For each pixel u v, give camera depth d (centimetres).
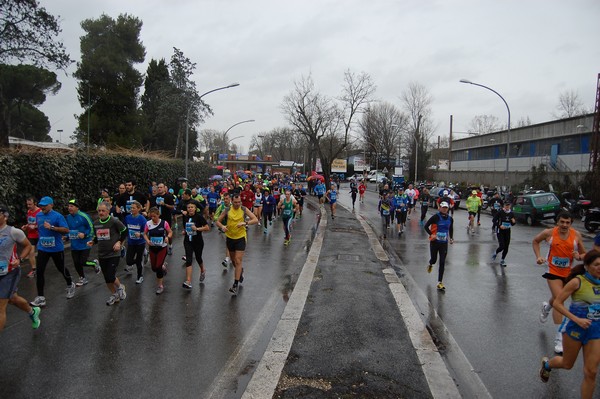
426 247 1368
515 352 539
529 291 838
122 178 2108
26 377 452
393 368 477
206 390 432
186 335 576
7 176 1236
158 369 475
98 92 3647
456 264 1102
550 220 2222
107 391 426
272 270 984
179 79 4359
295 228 1770
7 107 3112
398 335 577
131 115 3819
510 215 1077
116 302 713
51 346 532
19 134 4038
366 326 607
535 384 455
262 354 520
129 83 3744
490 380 464
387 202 1784
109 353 514
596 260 388
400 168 5294
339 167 8025
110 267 693
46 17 1873
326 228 1714
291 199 1350
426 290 841
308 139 5341
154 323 619
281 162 9106
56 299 730
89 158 1808
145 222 810
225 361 498
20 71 3005
